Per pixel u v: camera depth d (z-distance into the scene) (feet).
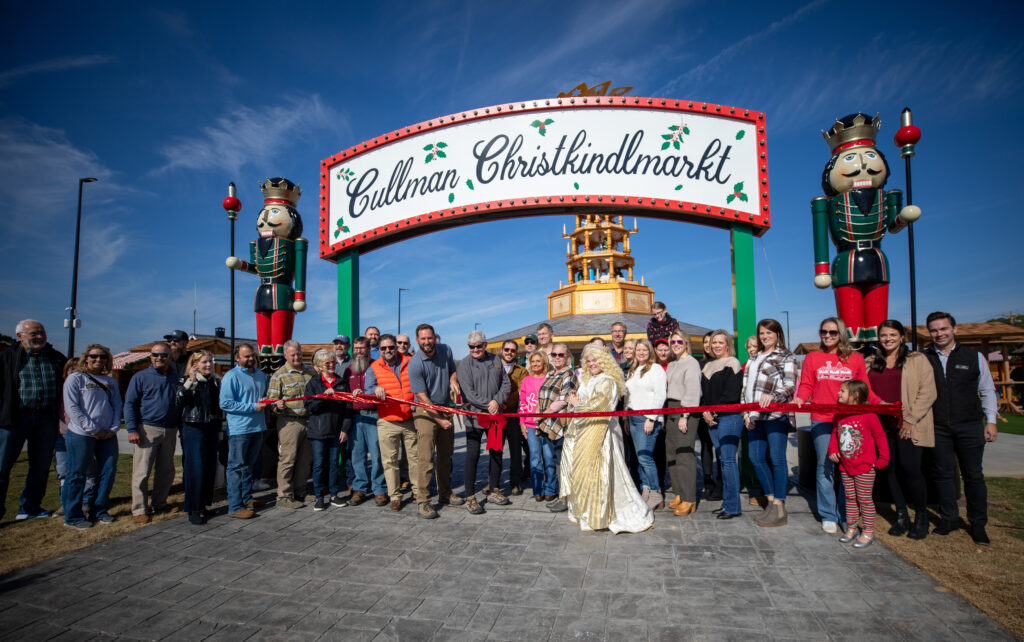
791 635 9.45
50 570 13.29
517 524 16.66
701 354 47.14
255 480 22.59
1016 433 39.88
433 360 18.31
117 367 58.13
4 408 17.46
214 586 12.21
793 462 26.63
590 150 21.95
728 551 13.78
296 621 10.44
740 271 21.53
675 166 21.63
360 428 19.86
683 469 17.30
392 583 12.16
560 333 49.03
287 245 24.70
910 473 14.48
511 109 22.44
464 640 9.55
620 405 18.48
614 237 59.41
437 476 19.33
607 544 14.53
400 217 23.85
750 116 21.65
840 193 19.49
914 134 17.85
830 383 15.33
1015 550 13.52
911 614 10.14
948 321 14.51
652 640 9.37
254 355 18.86
